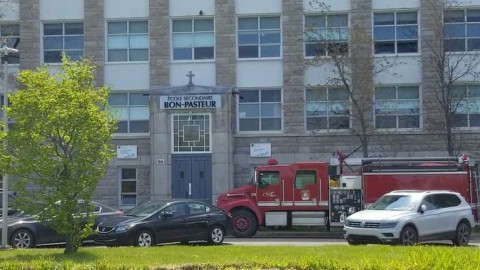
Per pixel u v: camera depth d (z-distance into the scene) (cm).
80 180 1427
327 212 2458
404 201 1942
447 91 3011
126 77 3200
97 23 3212
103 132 1456
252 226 2441
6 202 1916
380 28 3148
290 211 2464
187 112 3041
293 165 2484
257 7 3172
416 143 3062
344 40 3098
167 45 3186
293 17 3150
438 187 2358
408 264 1023
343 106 3084
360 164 2484
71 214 1442
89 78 1502
